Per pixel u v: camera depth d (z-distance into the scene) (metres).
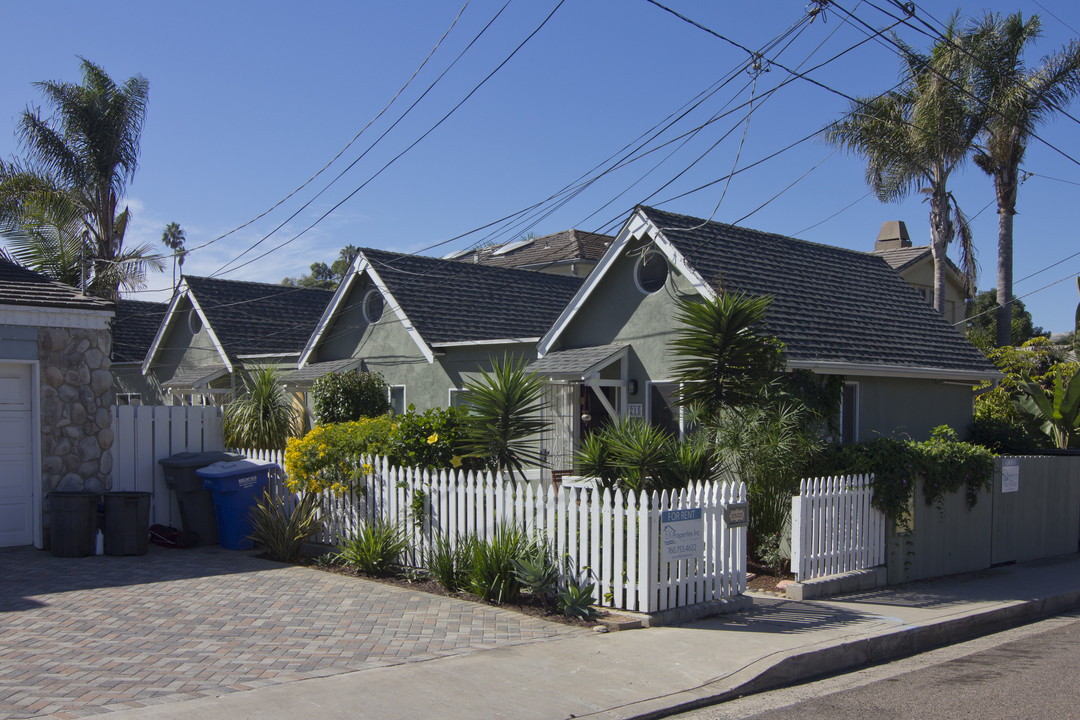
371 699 5.80
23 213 22.77
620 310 14.23
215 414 13.11
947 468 11.88
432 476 9.88
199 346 23.66
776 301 13.67
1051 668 7.75
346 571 10.00
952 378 15.26
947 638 9.00
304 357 20.39
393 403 18.81
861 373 13.19
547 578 8.30
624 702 6.08
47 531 10.87
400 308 18.16
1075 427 17.05
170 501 12.51
